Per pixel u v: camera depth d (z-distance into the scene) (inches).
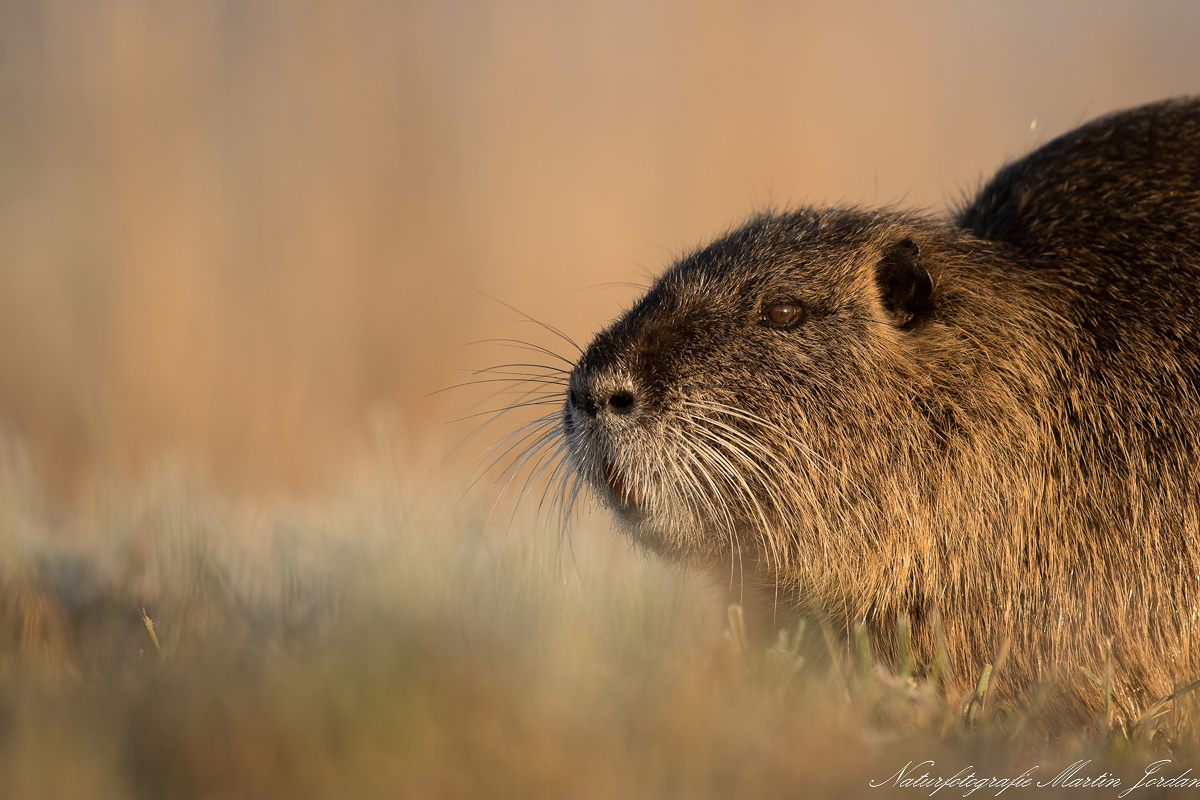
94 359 1132.5
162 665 257.6
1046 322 379.9
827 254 385.7
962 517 361.7
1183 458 359.9
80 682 250.7
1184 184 395.5
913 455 365.4
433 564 378.9
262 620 349.1
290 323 1235.9
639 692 247.4
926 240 396.2
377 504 484.1
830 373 369.4
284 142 1381.6
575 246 1390.3
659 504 364.5
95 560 426.3
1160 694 351.6
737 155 1534.2
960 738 261.0
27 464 524.7
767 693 261.4
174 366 1122.7
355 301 1295.5
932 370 370.9
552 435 392.8
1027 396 369.4
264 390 1122.0
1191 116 415.5
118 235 1227.2
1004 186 441.1
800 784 210.4
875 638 366.6
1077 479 363.9
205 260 1248.2
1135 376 369.1
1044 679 341.1
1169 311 375.2
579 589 389.1
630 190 1473.9
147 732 208.7
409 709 214.1
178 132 1309.1
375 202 1379.2
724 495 362.9
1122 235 391.2
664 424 359.6
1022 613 359.6
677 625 368.2
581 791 200.2
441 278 1332.4
